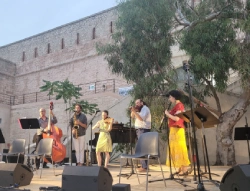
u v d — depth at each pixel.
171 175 5.10
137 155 4.47
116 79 19.30
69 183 3.56
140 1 8.30
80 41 22.44
